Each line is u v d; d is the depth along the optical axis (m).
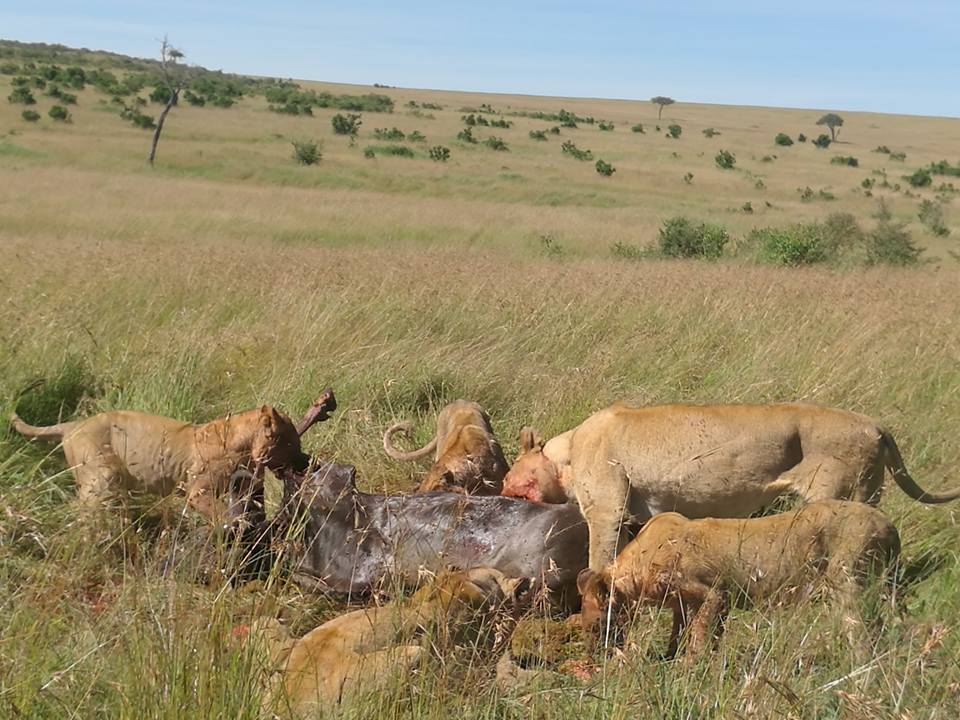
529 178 61.88
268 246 28.06
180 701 4.18
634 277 16.70
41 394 8.92
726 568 5.53
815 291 15.51
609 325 12.88
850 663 4.75
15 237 24.20
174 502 7.00
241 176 55.25
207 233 31.11
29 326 10.09
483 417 8.62
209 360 10.17
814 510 5.64
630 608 5.65
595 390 9.86
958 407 9.51
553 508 6.54
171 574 4.78
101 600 5.41
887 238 31.80
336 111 106.69
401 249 27.70
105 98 94.31
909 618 5.23
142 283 13.47
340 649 4.77
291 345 10.75
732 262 28.77
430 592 5.22
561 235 36.69
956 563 6.21
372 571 6.39
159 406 9.03
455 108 144.50
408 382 10.23
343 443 9.03
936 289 16.91
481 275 16.19
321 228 34.31
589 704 4.59
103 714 4.45
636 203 53.88
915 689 4.47
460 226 37.75
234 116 88.56
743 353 11.39
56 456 7.95
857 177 77.81
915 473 7.85
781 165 85.25
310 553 6.44
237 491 6.91
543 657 5.21
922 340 11.71
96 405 8.98
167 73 72.62
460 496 6.58
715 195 61.06
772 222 46.97
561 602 6.41
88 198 37.25
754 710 4.24
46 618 4.82
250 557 6.21
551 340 12.08
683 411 6.73
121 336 10.93
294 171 57.00
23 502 6.61
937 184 78.44
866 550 5.55
